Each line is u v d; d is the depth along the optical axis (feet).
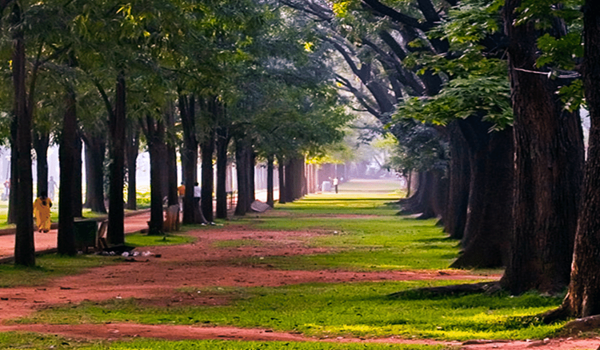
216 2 100.94
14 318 56.29
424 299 66.18
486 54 67.97
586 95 47.62
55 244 123.34
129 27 86.22
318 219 217.15
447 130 148.25
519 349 40.40
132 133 225.15
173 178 170.09
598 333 43.27
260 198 392.06
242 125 191.11
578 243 48.08
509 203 98.02
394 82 202.69
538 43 57.62
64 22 86.28
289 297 68.80
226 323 54.49
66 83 96.63
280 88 179.32
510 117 79.92
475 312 57.57
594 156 47.50
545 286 62.44
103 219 187.73
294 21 181.57
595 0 46.47
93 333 49.42
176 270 93.45
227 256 112.37
